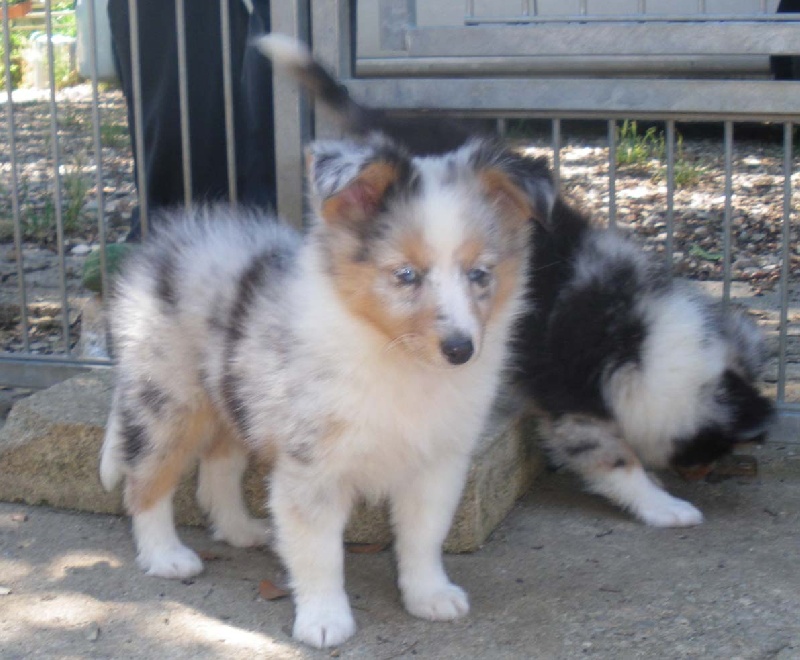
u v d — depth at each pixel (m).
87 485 1.59
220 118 1.93
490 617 1.41
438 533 1.42
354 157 1.32
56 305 2.18
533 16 1.70
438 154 1.55
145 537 1.49
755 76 2.76
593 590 1.45
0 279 2.34
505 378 1.57
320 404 1.35
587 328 1.60
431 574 1.42
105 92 4.27
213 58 1.90
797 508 1.60
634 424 1.60
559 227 1.64
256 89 1.89
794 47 1.63
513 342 1.57
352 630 1.39
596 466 1.60
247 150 1.92
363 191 1.33
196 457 1.53
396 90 1.70
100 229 1.78
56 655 1.36
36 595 1.45
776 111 1.64
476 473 1.50
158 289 1.46
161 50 1.89
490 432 1.56
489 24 1.73
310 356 1.35
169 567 1.47
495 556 1.51
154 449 1.47
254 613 1.42
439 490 1.41
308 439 1.36
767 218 2.71
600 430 1.61
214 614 1.42
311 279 1.36
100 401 1.63
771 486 1.64
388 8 1.71
